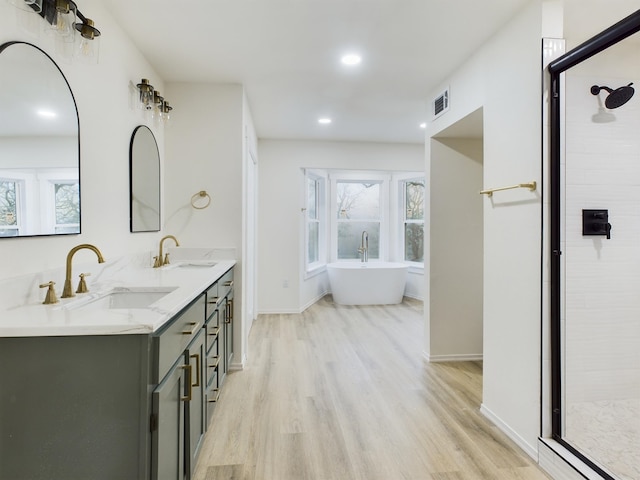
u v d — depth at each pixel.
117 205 2.01
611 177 1.87
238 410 2.27
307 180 5.23
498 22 2.04
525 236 1.88
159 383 1.12
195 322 1.59
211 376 2.00
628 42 1.87
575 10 1.86
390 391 2.57
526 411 1.87
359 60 2.52
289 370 2.93
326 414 2.24
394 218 6.13
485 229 2.24
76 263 1.59
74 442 1.05
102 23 1.84
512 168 1.98
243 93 2.95
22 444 1.05
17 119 1.23
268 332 4.01
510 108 2.00
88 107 1.69
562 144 1.77
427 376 2.83
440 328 3.16
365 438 1.98
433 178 3.12
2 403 1.04
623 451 1.69
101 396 1.05
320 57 2.47
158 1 1.83
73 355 1.05
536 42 1.80
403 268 5.59
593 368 1.89
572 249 1.85
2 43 1.17
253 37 2.21
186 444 1.41
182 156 2.88
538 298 1.79
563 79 1.76
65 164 1.49
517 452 1.87
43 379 1.04
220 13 1.95
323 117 3.88
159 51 2.37
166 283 1.72
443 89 2.85
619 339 1.90
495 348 2.14
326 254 6.03
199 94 2.90
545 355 1.76
